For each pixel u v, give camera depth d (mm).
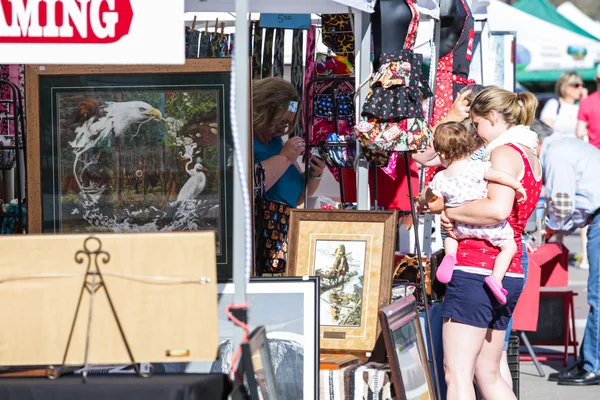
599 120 17922
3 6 5164
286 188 9008
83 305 4816
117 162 6867
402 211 9406
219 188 6805
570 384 11234
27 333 4820
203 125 6809
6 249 4840
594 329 11203
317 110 8820
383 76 7266
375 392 6617
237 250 5023
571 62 26672
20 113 7965
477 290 7191
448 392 7273
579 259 22312
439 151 7441
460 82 9508
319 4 7738
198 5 7824
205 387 4742
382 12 7391
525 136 7492
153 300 4793
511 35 12727
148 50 5121
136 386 4598
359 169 7801
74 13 5145
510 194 7055
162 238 4805
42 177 6863
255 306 6562
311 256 7383
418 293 8680
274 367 6484
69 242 4840
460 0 9281
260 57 10055
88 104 6855
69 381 4691
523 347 13859
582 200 11055
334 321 7242
